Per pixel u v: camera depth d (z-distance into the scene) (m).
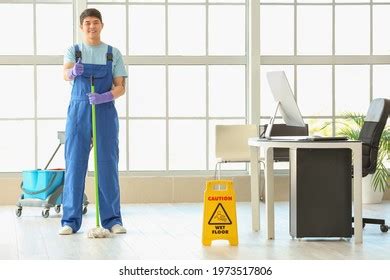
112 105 6.39
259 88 9.03
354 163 5.82
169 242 5.94
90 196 8.84
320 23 9.22
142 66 9.11
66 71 6.34
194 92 9.17
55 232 6.55
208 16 9.14
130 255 5.35
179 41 9.13
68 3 8.99
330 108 9.23
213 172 9.15
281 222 7.12
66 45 9.01
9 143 8.98
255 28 9.02
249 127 8.37
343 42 9.24
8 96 8.96
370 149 6.28
